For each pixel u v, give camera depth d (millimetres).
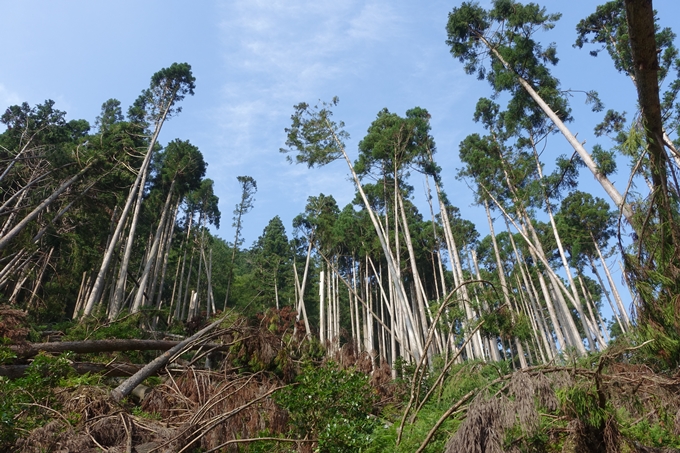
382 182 24172
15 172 21500
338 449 6160
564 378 4359
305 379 7527
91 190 22203
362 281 34000
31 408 6383
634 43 4312
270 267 37250
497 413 4145
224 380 9219
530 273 29781
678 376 4555
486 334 13453
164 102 25781
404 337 23219
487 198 22594
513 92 14977
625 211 5434
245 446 6770
